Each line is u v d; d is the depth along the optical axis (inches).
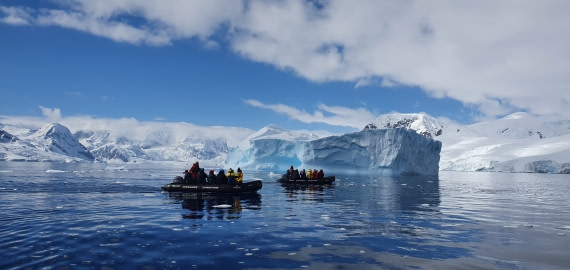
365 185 1057.5
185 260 247.9
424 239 318.0
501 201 663.8
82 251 266.5
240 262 245.3
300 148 2139.5
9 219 400.2
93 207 506.6
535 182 1509.6
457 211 504.7
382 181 1291.8
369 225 383.9
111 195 680.4
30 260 243.1
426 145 2167.8
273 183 1083.3
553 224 399.9
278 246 288.5
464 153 4840.1
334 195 727.1
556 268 238.4
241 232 339.9
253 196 685.9
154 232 335.6
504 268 237.8
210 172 749.9
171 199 616.4
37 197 638.5
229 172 762.2
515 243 305.7
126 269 226.8
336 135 2058.3
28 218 407.8
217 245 289.3
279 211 482.3
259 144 2222.0
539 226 386.9
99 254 259.1
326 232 344.2
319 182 1054.4
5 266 229.8
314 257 259.1
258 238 315.6
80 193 717.3
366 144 1991.9
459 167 3932.1
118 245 285.6
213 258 253.6
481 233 346.9
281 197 672.4
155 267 231.6
